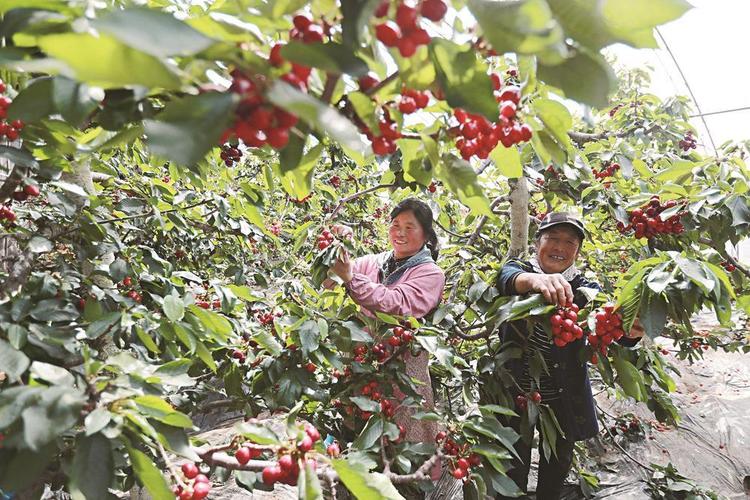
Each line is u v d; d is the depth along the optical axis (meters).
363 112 0.57
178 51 0.33
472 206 0.76
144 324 1.19
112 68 0.32
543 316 1.57
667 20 0.43
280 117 0.44
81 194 1.19
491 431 1.40
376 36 0.49
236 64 0.42
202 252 2.72
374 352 1.82
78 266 1.49
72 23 0.48
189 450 0.75
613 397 3.82
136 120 0.57
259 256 3.24
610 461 3.02
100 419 0.64
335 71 0.44
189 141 0.37
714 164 2.00
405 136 0.66
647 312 1.33
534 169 2.42
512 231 2.53
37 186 1.14
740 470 3.11
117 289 1.40
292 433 0.84
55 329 0.94
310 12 0.56
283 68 0.47
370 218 3.98
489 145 0.71
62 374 0.69
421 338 1.62
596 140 2.64
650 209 2.06
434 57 0.53
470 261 2.86
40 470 0.61
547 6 0.42
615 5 0.44
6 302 0.95
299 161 0.58
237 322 1.68
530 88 0.69
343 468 0.78
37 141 0.86
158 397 0.70
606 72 0.50
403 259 2.16
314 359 1.67
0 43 0.61
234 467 0.89
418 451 1.52
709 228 1.88
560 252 1.94
